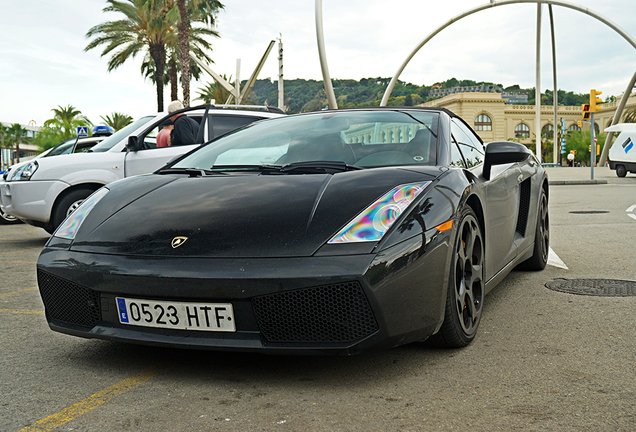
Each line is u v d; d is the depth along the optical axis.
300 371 2.28
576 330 2.80
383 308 2.00
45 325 3.09
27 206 6.19
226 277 2.00
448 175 2.52
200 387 2.13
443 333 2.42
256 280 1.99
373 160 2.80
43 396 2.06
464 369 2.27
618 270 4.36
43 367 2.39
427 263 2.13
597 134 75.75
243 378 2.22
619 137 21.17
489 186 3.02
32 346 2.70
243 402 1.98
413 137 2.95
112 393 2.08
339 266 1.98
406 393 2.04
